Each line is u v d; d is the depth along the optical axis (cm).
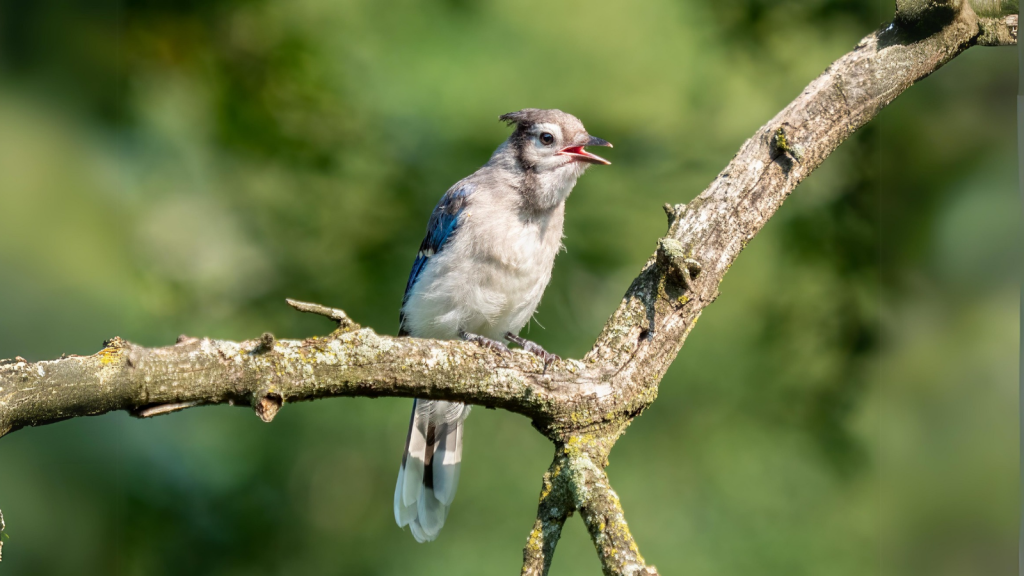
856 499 1123
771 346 1184
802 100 681
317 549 1112
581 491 507
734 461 1187
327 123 1162
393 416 1169
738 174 655
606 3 1384
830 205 1118
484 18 1328
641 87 1361
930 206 904
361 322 1114
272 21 1154
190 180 1127
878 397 1073
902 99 938
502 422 1249
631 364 581
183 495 1037
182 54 1128
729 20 1211
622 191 1223
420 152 1183
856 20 1130
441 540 1161
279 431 1124
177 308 1087
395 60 1245
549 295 1166
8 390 433
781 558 1113
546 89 1308
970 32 689
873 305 1070
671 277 607
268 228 1149
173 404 474
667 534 1156
